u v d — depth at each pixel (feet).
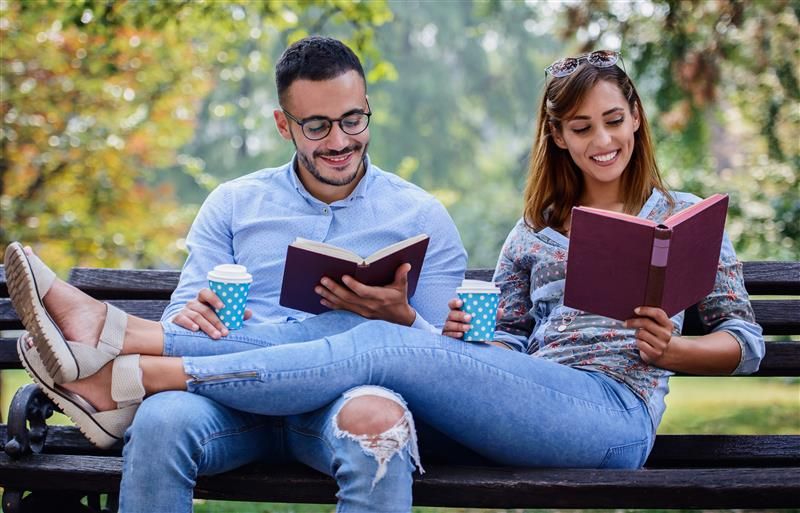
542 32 76.07
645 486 8.75
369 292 9.56
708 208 8.89
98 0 20.65
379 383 9.07
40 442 10.22
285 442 9.55
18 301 9.12
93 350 9.12
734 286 10.15
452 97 78.64
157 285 12.10
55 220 28.99
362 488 8.29
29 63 28.12
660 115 24.09
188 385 8.98
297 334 9.90
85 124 29.58
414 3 78.79
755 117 27.71
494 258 54.70
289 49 11.06
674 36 22.82
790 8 23.48
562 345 10.21
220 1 21.74
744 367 9.88
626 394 9.74
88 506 11.21
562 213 10.96
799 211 26.61
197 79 31.01
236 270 9.79
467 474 9.03
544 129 11.07
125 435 8.81
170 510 8.50
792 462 10.57
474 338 9.46
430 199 11.57
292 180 11.60
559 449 9.35
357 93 10.92
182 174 70.64
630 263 8.89
